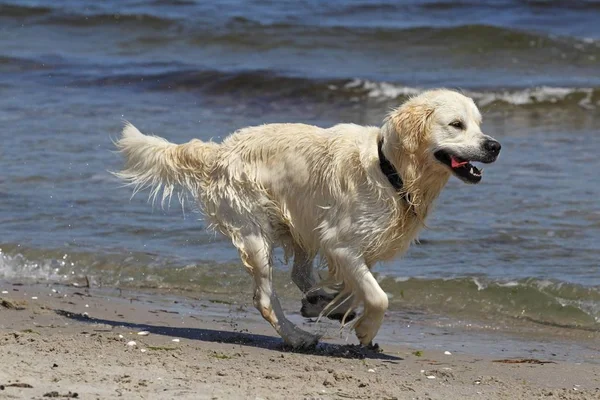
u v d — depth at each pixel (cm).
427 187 931
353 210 930
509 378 875
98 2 3516
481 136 904
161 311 1109
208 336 999
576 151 1909
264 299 975
